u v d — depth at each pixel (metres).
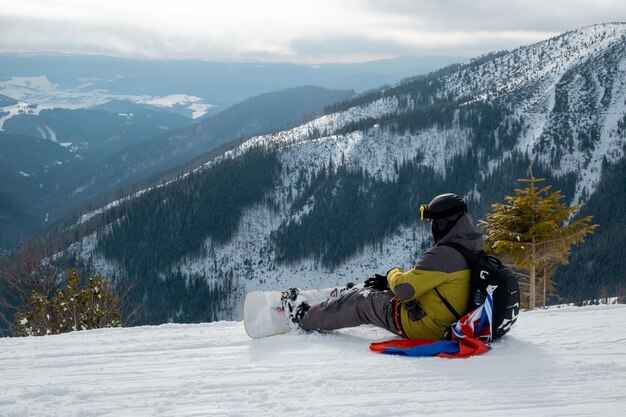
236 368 3.37
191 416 2.47
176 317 164.00
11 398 2.84
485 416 2.35
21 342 4.46
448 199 3.74
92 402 2.73
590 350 3.50
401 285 3.73
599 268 105.38
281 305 4.41
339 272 184.62
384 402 2.59
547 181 191.75
